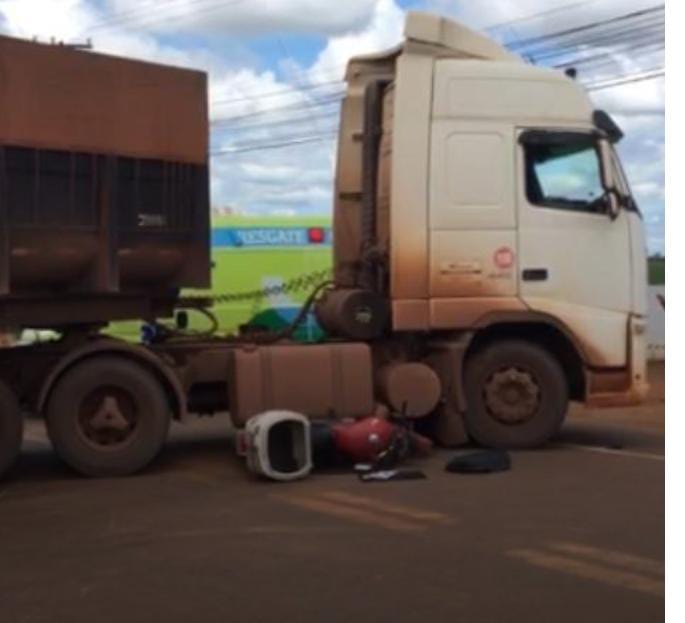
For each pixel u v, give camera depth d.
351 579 6.86
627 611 6.11
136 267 11.30
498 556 7.36
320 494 9.77
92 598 6.55
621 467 11.05
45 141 10.52
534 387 12.30
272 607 6.29
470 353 12.25
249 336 12.47
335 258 13.77
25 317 10.93
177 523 8.64
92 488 10.32
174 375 11.20
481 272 12.03
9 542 8.11
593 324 12.28
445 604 6.28
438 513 8.79
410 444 11.50
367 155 12.95
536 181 12.16
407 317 11.95
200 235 11.66
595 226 12.30
